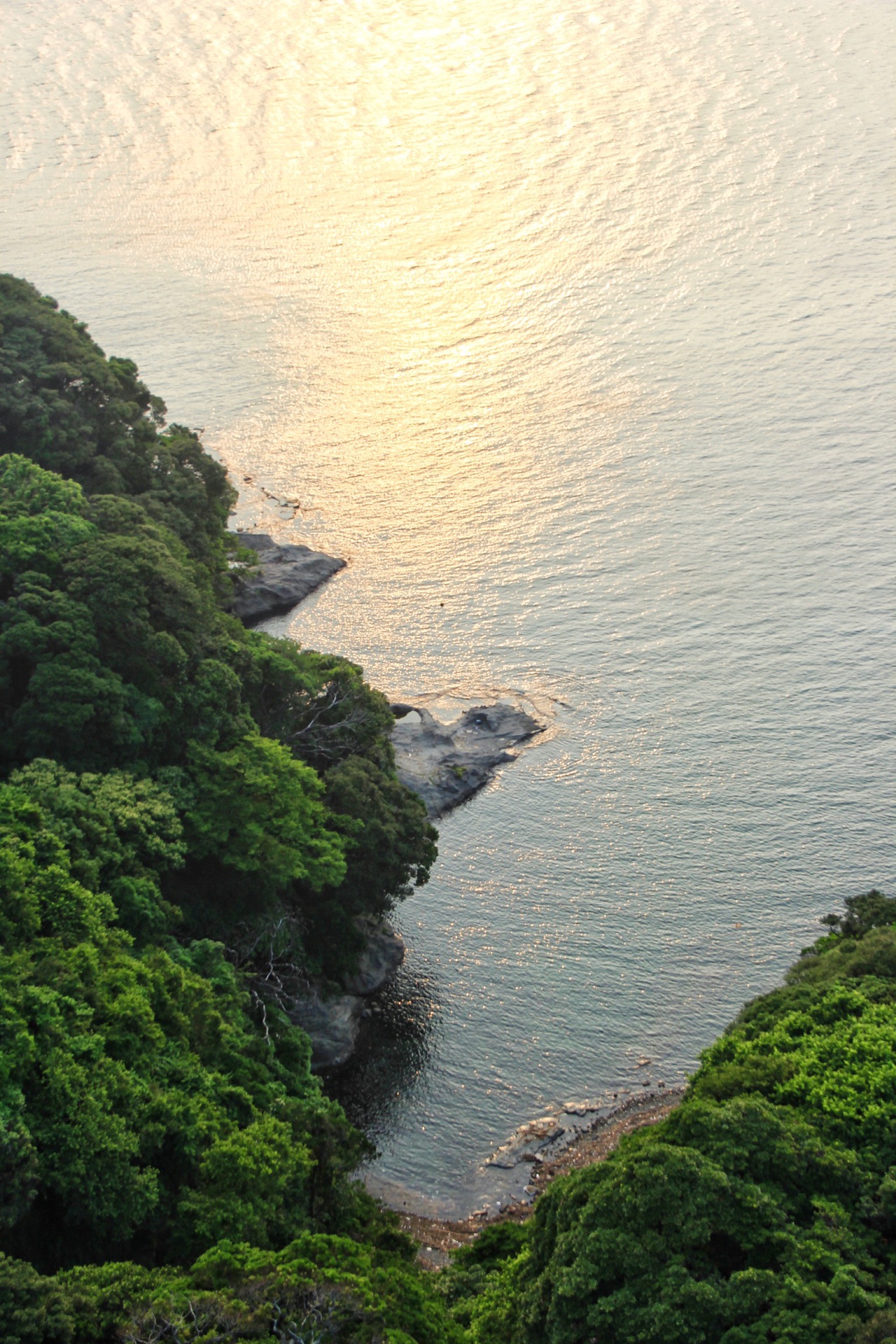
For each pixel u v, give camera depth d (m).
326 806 70.81
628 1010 75.81
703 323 173.50
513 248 196.00
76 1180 40.38
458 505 137.25
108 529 74.12
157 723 65.19
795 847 88.38
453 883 86.00
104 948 50.78
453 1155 66.31
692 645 111.94
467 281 188.75
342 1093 69.38
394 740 98.50
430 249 198.25
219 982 58.12
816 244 189.38
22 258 199.62
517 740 100.00
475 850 89.12
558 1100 69.75
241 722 69.56
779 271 184.00
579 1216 39.62
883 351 162.62
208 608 74.19
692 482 139.12
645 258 190.62
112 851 56.59
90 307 183.62
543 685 107.62
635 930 81.69
